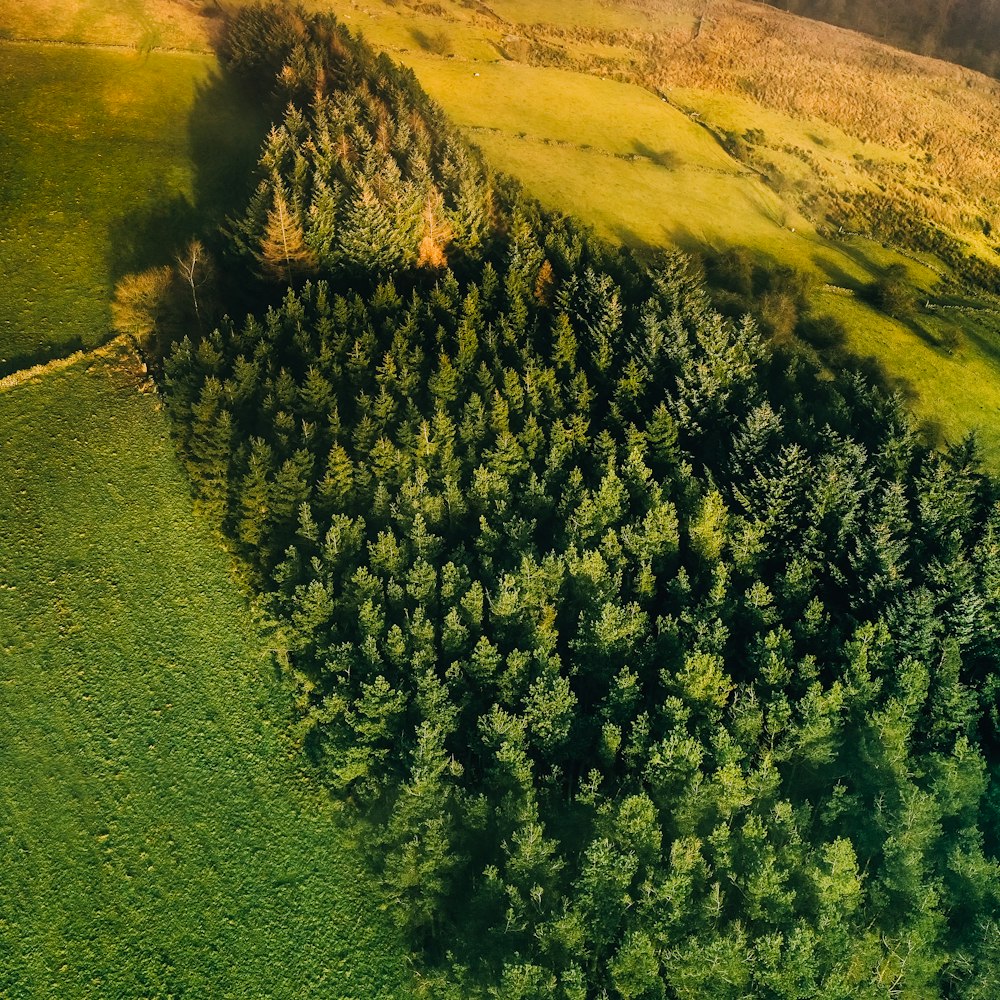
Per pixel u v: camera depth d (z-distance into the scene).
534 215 93.69
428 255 87.00
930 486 67.50
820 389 79.81
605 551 61.66
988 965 45.47
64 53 114.44
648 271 87.56
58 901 51.53
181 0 126.19
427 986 49.06
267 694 61.75
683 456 71.31
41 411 75.75
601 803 50.06
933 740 55.56
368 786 54.72
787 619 61.03
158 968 49.81
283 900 52.88
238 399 71.00
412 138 97.12
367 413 70.19
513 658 54.31
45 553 66.81
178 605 65.56
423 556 61.75
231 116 109.56
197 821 55.47
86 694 60.12
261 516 65.31
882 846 48.84
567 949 44.78
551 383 74.00
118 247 91.12
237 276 85.00
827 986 43.84
